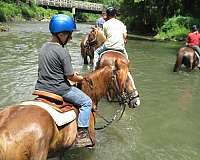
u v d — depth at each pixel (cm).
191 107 986
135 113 908
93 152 666
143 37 3416
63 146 521
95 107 632
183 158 673
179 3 3603
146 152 687
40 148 444
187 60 1468
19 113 450
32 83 1090
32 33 2923
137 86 1185
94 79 630
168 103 1011
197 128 834
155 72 1452
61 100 521
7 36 2503
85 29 4206
